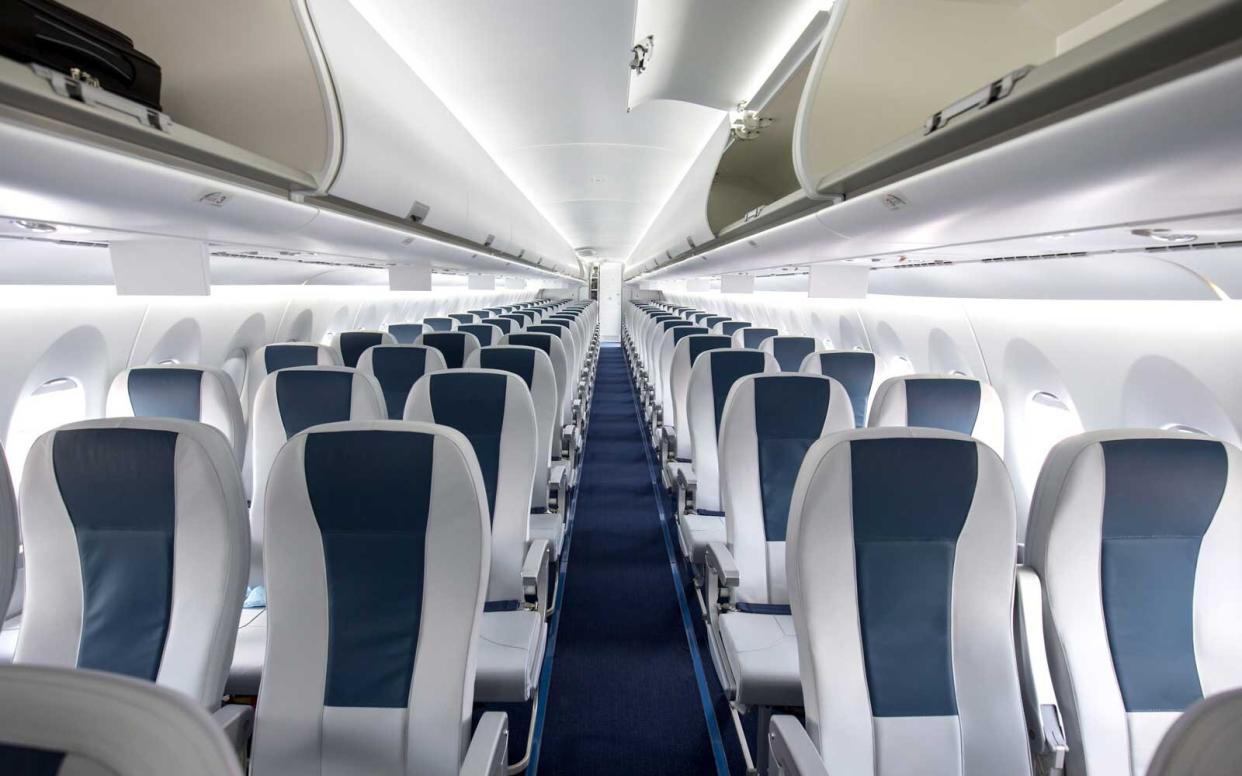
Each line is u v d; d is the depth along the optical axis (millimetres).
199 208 1861
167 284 2520
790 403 2508
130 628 1493
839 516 1459
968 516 1462
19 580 2668
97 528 1505
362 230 2955
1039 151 1206
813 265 4062
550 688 2770
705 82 2926
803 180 2076
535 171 6004
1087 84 986
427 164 3244
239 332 4902
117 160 1364
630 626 3295
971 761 1410
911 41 1924
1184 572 1459
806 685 1460
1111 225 1669
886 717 1422
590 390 9828
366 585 1430
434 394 2453
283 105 2131
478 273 8586
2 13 1182
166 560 1500
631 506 5242
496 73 3285
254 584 2688
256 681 1935
